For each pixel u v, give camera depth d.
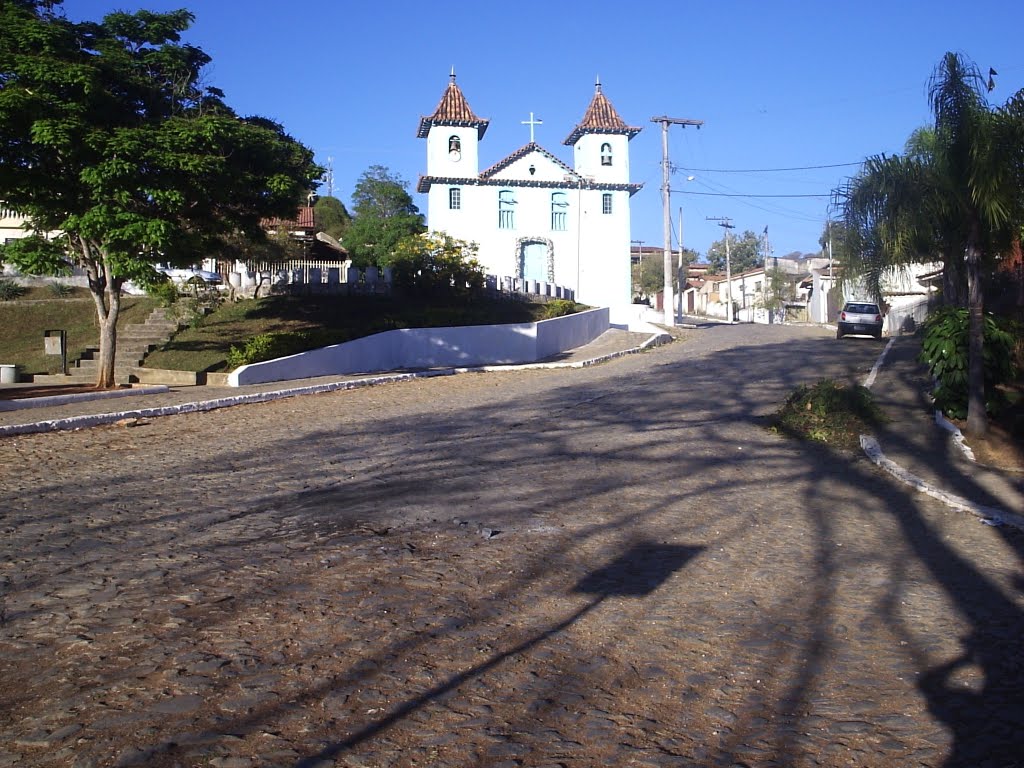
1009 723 4.39
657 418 15.59
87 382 20.95
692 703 4.60
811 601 6.39
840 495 10.26
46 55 16.23
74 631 5.26
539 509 8.91
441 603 5.98
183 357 22.38
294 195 19.14
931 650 5.43
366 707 4.38
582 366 26.78
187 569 6.55
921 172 12.76
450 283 32.88
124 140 16.06
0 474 10.17
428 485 9.85
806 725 4.37
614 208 47.47
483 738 4.10
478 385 21.38
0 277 28.36
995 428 13.44
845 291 14.62
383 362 25.83
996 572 7.23
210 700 4.37
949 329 14.27
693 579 6.82
